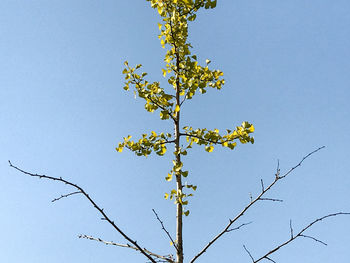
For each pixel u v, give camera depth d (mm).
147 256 3578
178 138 4715
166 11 4812
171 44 5023
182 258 4004
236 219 3740
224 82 5098
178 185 4379
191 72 4902
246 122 4547
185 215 4273
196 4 4777
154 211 3771
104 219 3355
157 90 4922
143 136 4676
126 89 5016
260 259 3561
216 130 4684
